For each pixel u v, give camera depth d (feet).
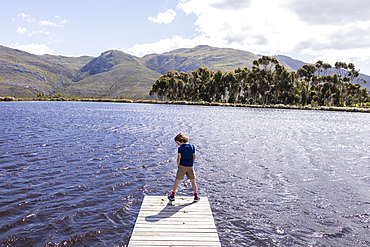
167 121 106.52
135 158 40.65
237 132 77.61
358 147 57.98
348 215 22.59
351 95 419.74
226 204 24.26
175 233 17.24
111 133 66.90
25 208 22.25
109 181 29.71
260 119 135.23
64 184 28.40
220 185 29.55
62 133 65.05
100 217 20.88
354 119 163.32
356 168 38.68
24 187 27.20
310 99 366.43
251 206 23.98
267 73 362.33
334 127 107.45
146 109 207.00
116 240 17.48
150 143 53.67
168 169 35.14
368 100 453.99
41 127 76.38
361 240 18.48
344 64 439.22
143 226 18.06
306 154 48.34
